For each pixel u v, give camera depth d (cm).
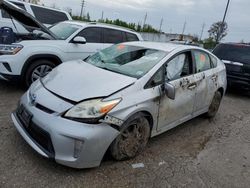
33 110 328
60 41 620
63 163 305
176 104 428
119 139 342
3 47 554
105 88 339
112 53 463
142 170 355
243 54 873
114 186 315
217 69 568
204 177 363
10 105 502
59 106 315
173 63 432
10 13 657
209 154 432
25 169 320
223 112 675
